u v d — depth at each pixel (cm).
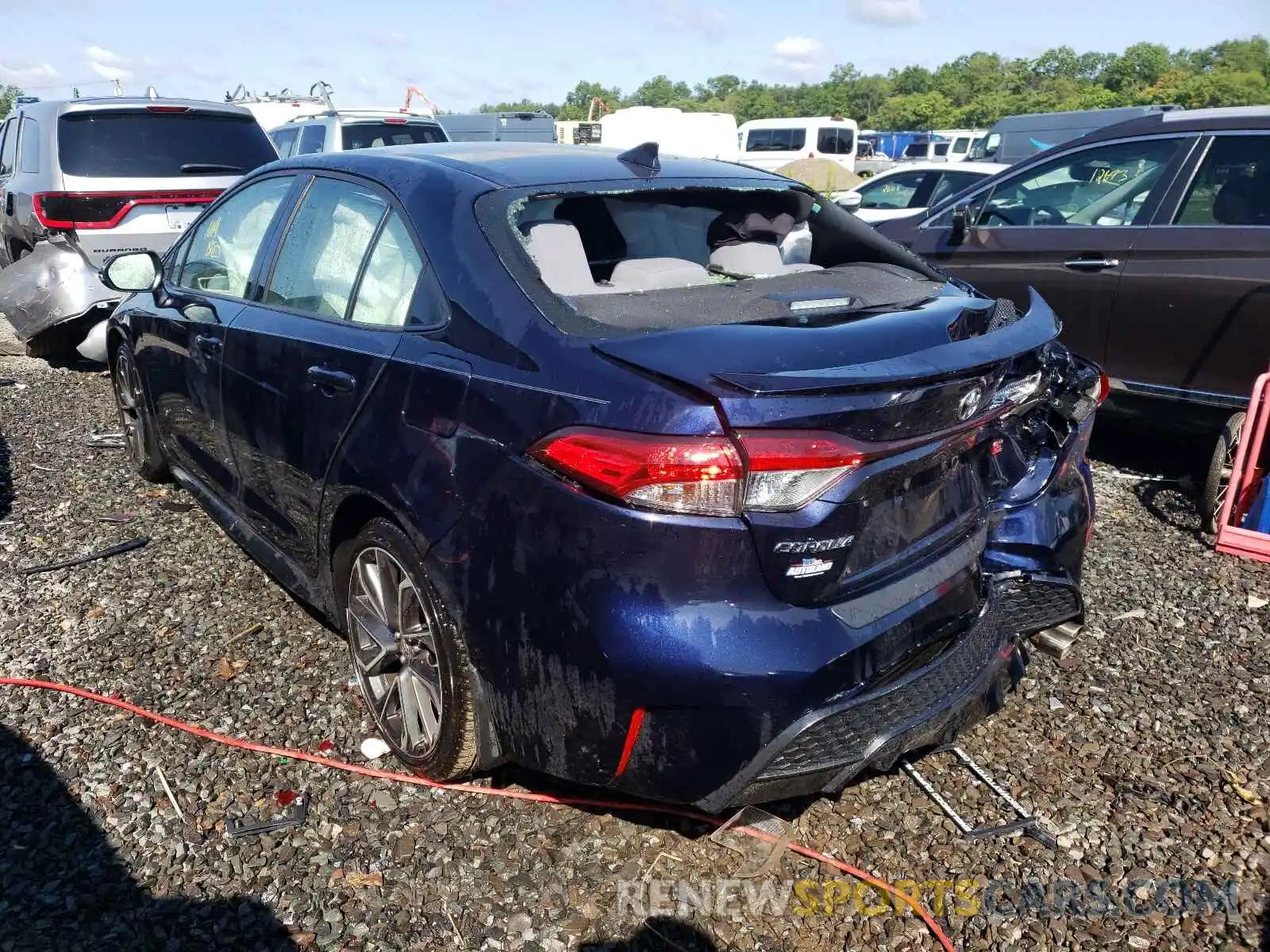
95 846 251
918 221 644
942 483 243
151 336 425
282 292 335
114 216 684
